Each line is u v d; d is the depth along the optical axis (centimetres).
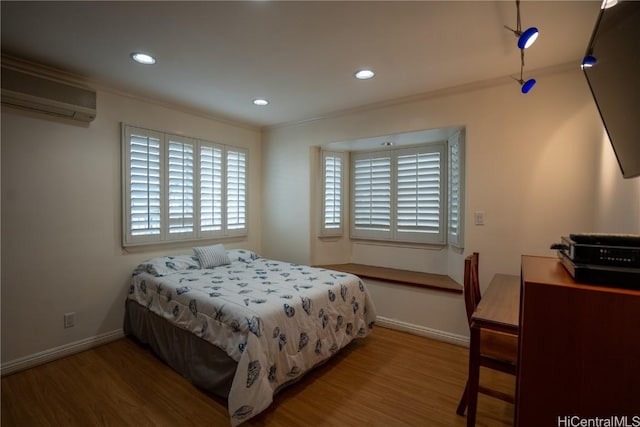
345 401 197
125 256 289
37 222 237
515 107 246
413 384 217
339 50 207
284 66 232
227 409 189
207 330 204
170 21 174
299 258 388
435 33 185
